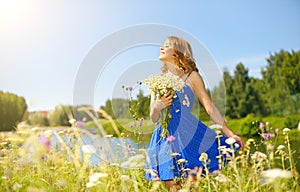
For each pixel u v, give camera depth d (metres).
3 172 2.23
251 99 23.89
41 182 2.11
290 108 22.83
